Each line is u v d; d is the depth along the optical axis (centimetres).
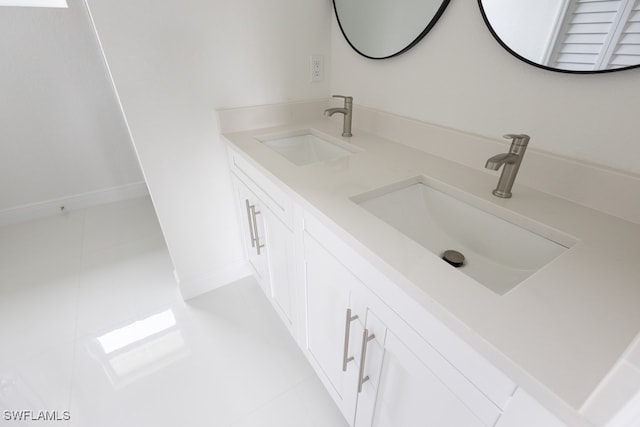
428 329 55
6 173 222
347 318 78
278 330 153
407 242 63
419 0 102
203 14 118
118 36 108
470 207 86
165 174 138
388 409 77
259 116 146
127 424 114
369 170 99
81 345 144
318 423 116
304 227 91
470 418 52
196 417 117
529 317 46
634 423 24
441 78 105
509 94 88
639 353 25
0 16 184
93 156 247
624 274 56
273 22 133
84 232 227
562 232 68
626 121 69
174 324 155
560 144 81
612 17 64
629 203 71
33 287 177
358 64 139
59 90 216
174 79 123
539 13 75
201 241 162
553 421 39
